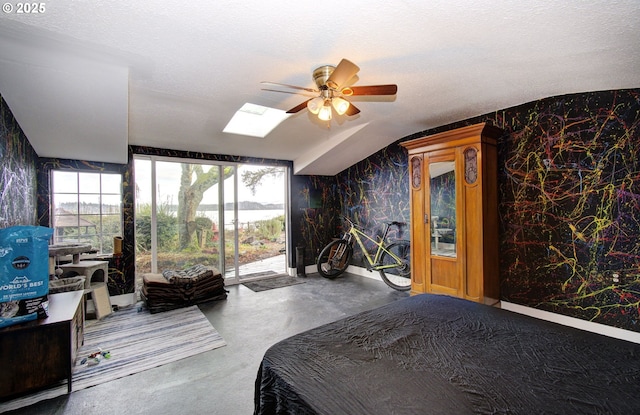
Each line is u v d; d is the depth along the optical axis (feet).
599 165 9.05
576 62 7.27
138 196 13.85
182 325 10.64
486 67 7.80
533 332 5.15
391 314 6.10
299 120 12.55
